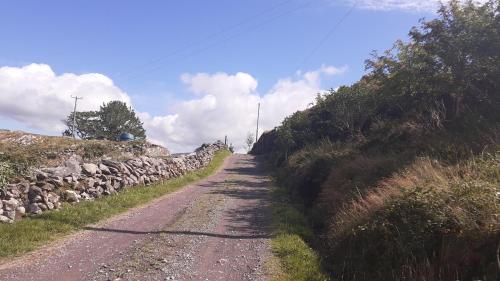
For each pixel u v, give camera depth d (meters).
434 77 13.27
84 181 12.05
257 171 30.38
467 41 12.45
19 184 9.85
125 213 11.29
